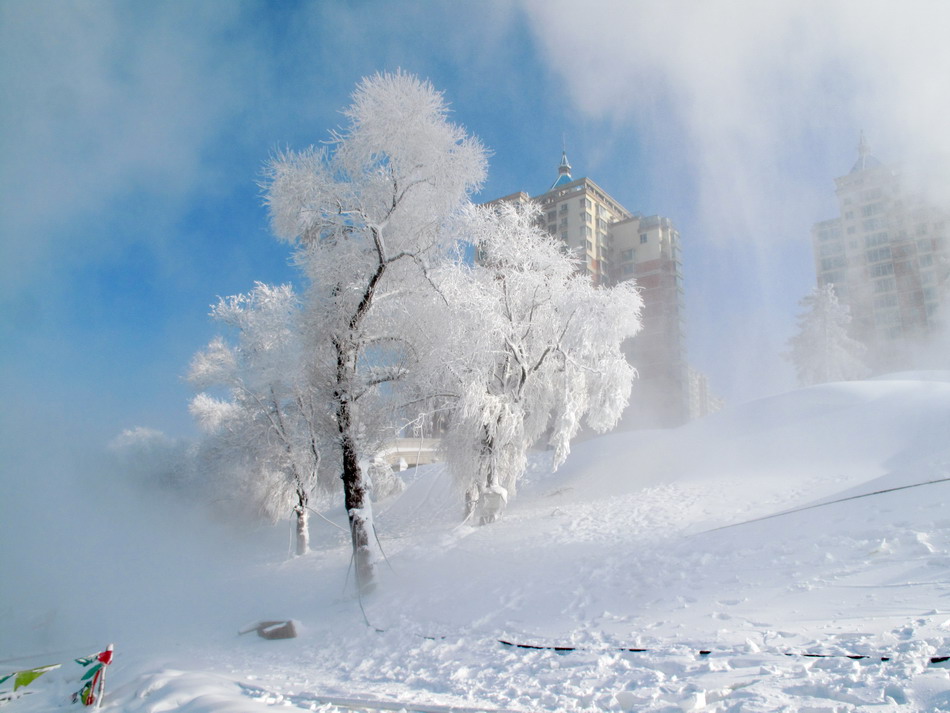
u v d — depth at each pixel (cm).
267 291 2152
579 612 942
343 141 1603
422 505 2933
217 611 1562
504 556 1511
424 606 1216
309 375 1833
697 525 1464
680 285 8638
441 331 1814
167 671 758
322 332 1709
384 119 1525
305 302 1745
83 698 662
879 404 2477
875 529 959
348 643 1059
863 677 447
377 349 1867
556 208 8869
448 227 1677
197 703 571
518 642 848
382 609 1267
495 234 2091
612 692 544
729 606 786
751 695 454
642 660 632
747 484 1958
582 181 8912
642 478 2414
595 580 1104
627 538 1469
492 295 2092
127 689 700
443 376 1966
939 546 796
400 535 2336
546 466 3030
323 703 621
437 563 1587
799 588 786
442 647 914
